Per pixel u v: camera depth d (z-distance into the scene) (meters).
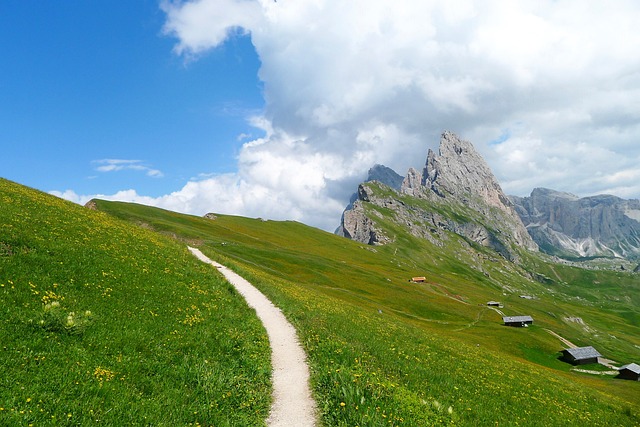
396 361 26.91
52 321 16.55
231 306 29.91
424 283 179.00
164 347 18.58
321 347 24.34
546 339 126.25
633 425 34.44
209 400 14.84
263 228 186.75
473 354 43.88
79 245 28.58
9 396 11.23
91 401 12.21
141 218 112.12
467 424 18.78
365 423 14.22
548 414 27.41
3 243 23.86
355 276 129.25
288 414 15.46
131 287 24.88
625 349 197.88
